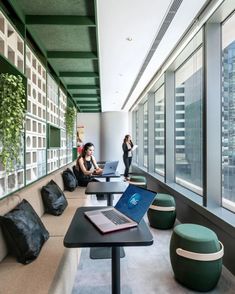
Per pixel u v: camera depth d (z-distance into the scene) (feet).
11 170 7.24
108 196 10.23
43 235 6.98
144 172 22.62
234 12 8.64
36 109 10.64
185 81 13.83
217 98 9.49
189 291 6.85
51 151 13.93
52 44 12.10
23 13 9.39
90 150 16.76
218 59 9.45
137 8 8.96
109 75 17.20
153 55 13.62
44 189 9.73
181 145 14.73
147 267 8.18
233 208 8.91
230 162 9.14
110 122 32.53
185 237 7.06
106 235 4.87
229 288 6.97
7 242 6.23
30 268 5.72
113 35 11.08
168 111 15.69
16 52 8.32
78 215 6.12
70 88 20.36
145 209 5.49
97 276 7.59
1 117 6.63
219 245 7.09
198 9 9.05
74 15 9.71
